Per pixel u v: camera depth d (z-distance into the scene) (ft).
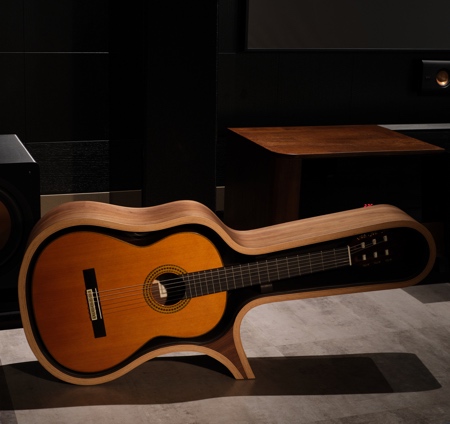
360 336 9.45
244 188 12.19
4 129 12.00
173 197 11.18
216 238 8.34
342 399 8.09
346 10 12.96
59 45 11.93
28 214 9.33
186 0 10.65
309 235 8.39
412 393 8.24
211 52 10.87
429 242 8.46
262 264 8.25
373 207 8.89
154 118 10.87
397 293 10.75
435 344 9.32
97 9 11.94
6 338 9.19
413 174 13.98
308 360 8.84
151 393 8.11
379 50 13.32
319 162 12.46
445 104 14.12
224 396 8.09
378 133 12.68
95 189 12.65
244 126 13.20
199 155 11.14
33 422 7.54
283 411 7.84
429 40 13.52
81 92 12.20
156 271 8.13
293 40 12.86
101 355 8.19
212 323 8.36
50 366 8.09
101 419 7.63
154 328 8.24
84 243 7.98
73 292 8.04
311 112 13.44
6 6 11.55
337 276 8.68
